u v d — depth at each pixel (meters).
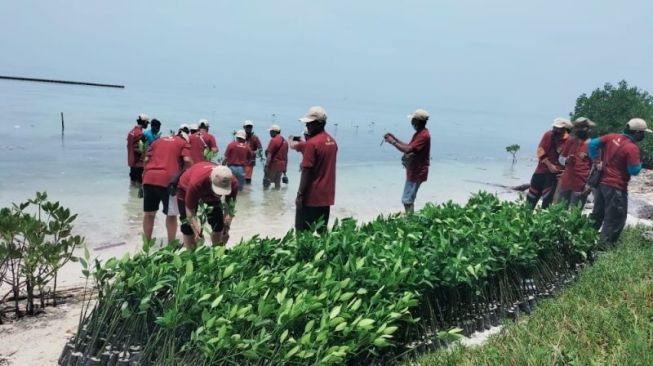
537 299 6.66
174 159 8.91
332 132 57.34
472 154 41.06
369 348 4.50
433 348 5.22
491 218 7.59
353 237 5.97
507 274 6.54
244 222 12.44
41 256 6.23
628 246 8.92
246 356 3.84
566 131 11.00
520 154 45.97
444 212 7.83
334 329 4.18
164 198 8.89
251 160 17.92
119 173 18.91
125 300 4.68
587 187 9.64
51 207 6.34
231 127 51.00
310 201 7.65
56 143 27.30
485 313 6.08
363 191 18.45
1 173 17.58
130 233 10.75
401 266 5.21
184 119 58.31
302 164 7.56
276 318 4.21
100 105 72.12
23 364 5.02
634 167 8.81
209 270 4.79
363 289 4.65
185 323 4.25
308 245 5.68
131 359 4.43
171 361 4.12
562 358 4.10
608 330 4.77
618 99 27.11
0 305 6.52
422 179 9.83
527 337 4.81
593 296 5.95
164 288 4.67
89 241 10.04
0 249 5.98
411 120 9.82
